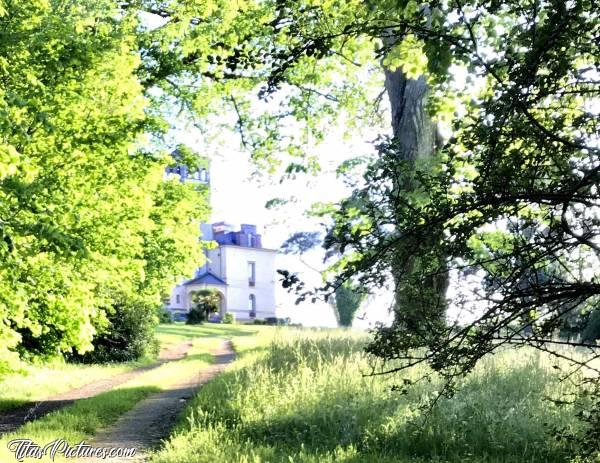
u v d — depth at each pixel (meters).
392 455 8.93
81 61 12.57
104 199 13.82
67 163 12.56
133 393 16.48
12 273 10.82
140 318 33.38
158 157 16.05
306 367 13.72
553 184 3.78
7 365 12.70
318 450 9.34
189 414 12.31
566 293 3.82
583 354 8.16
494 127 3.77
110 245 13.72
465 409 9.86
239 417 11.51
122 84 13.80
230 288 90.12
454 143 4.10
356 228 4.16
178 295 86.25
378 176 4.19
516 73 3.69
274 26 5.11
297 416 10.70
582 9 3.59
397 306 4.20
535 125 3.79
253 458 8.34
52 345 14.54
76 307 13.23
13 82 11.64
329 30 5.21
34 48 11.99
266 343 28.06
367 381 11.63
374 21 4.61
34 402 17.19
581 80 3.89
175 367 24.56
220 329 60.50
